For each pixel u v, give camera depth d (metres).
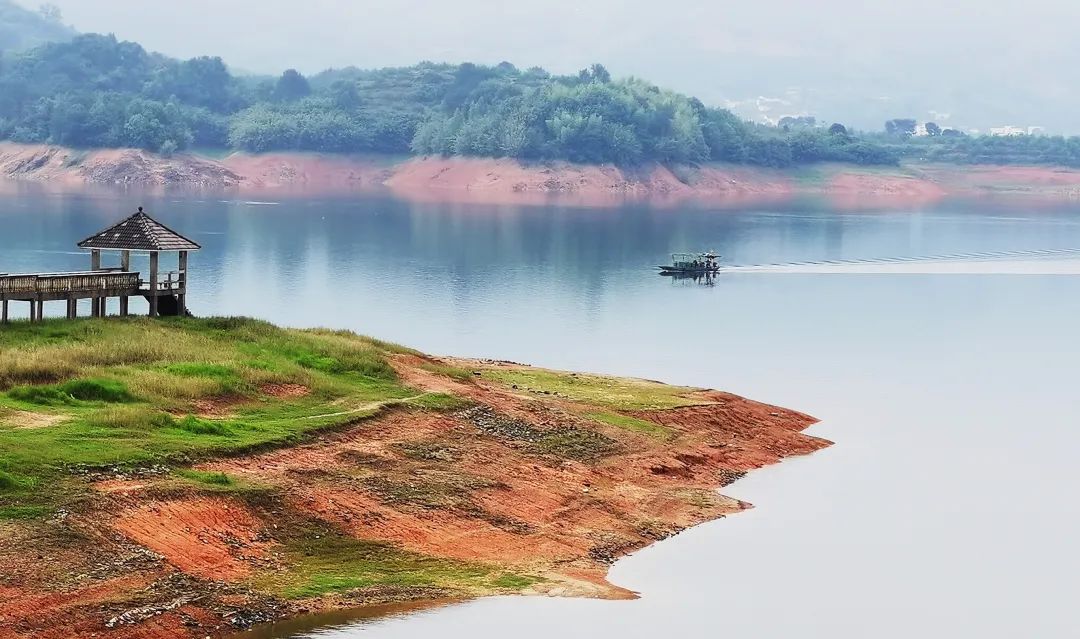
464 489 52.59
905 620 45.97
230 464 48.66
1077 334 124.50
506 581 46.53
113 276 65.94
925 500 61.50
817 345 113.50
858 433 76.06
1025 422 81.38
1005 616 46.81
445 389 63.44
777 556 52.19
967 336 121.56
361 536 46.88
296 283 148.88
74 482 43.53
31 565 39.09
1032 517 59.31
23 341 59.22
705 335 117.94
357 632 40.72
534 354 104.38
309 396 58.75
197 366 58.75
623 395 73.06
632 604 45.78
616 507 55.69
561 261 182.12
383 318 123.31
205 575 41.81
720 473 64.06
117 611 38.81
